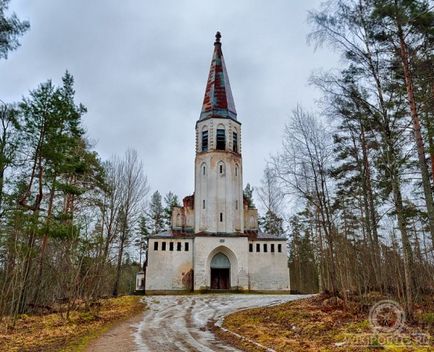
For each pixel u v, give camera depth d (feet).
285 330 55.93
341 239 84.69
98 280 98.43
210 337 52.75
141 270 222.07
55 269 98.89
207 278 152.66
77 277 80.12
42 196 90.68
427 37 51.34
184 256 157.79
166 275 154.71
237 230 162.81
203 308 91.86
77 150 107.86
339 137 88.33
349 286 81.97
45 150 86.22
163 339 51.13
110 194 122.93
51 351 43.16
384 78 55.47
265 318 68.90
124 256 174.70
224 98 178.81
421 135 53.01
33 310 89.61
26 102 86.74
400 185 55.77
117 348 44.45
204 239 155.84
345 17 53.11
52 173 89.71
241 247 156.56
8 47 50.06
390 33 53.62
